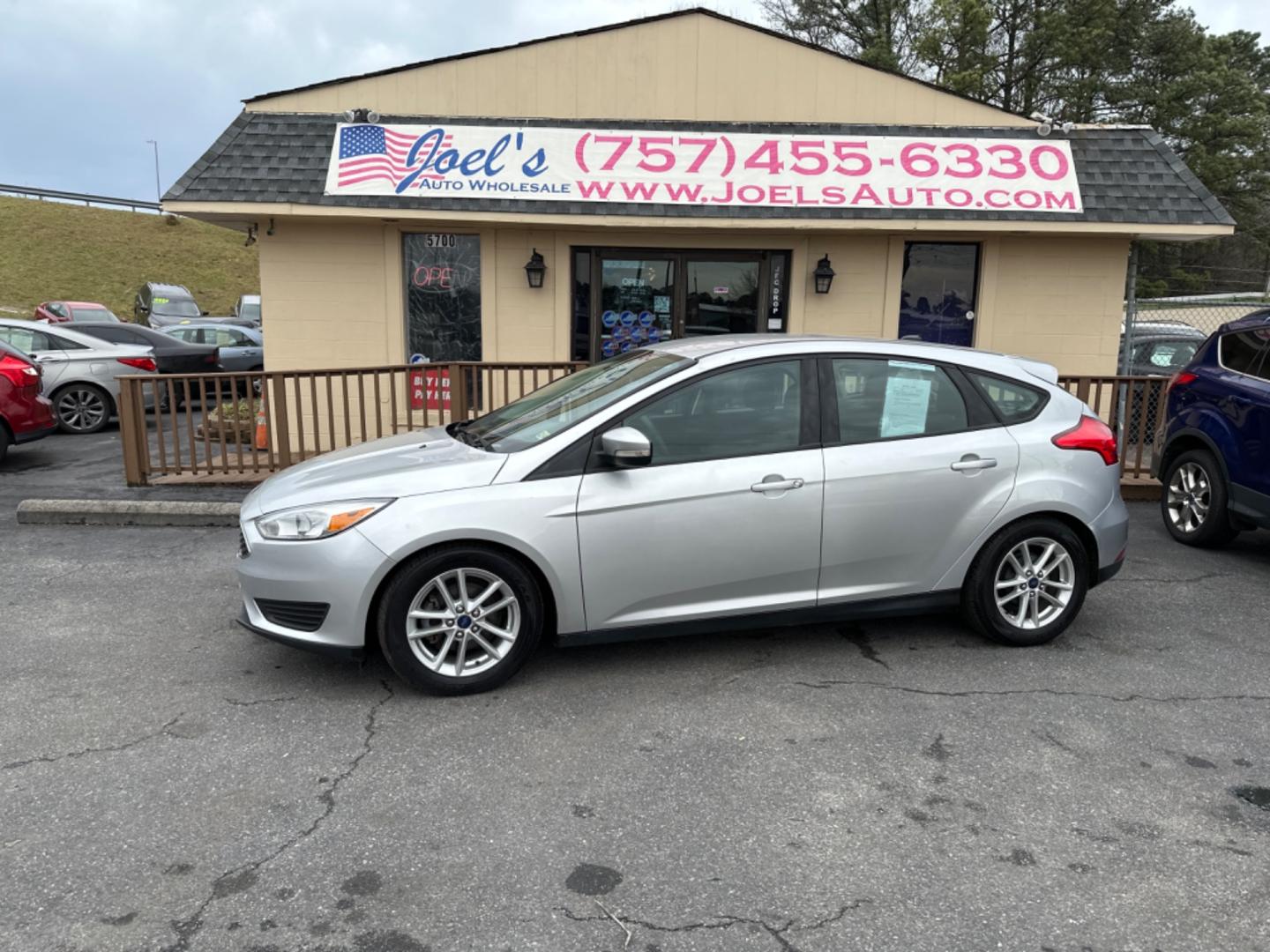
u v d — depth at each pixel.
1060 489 4.59
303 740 3.69
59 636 4.85
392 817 3.14
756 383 4.35
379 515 3.92
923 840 3.04
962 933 2.58
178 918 2.62
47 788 3.31
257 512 4.14
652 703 4.05
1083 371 9.80
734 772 3.46
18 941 2.51
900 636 4.91
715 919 2.63
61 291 42.00
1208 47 35.75
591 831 3.07
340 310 9.56
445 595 4.01
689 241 9.68
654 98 9.50
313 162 8.95
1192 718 3.96
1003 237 9.58
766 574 4.29
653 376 4.36
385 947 2.51
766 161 9.02
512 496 3.99
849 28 31.61
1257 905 2.72
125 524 7.21
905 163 9.07
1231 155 35.09
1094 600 5.59
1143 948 2.53
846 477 4.32
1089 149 9.34
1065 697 4.16
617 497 4.07
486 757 3.56
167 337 14.23
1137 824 3.14
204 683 4.25
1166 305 16.95
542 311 9.70
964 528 4.51
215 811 3.17
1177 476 7.03
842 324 9.81
